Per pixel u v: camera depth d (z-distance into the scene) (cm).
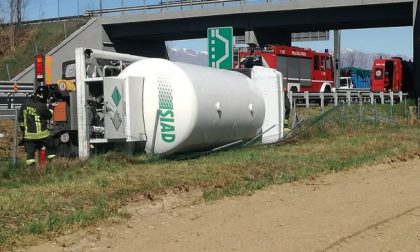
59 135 1354
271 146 1716
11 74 5931
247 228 789
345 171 1334
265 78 1784
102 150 1366
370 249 697
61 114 1338
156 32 5984
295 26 5456
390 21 5106
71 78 1502
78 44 6116
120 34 6200
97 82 1327
